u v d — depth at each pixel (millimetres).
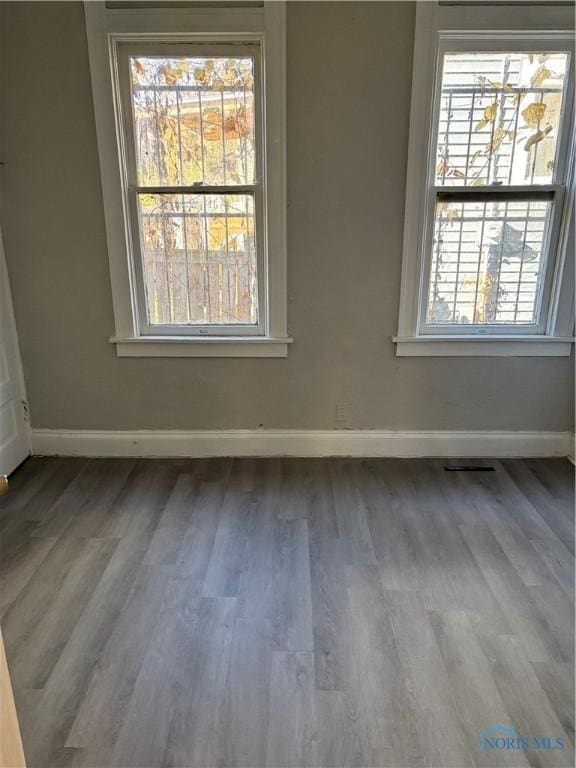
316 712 1610
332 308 2926
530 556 2311
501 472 3010
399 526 2518
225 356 2998
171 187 2781
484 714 1605
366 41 2527
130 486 2855
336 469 3039
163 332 3018
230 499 2736
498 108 2674
